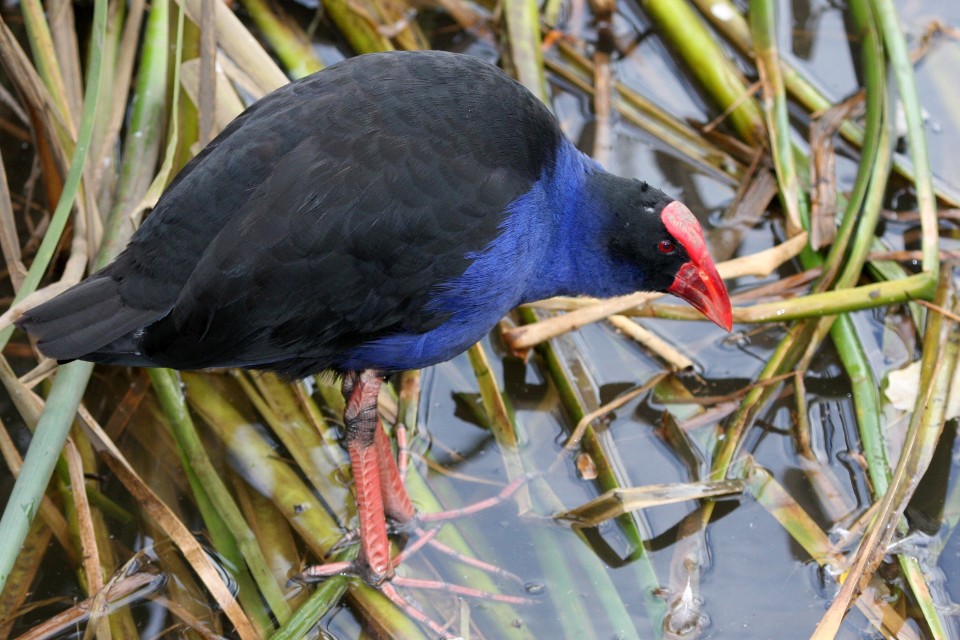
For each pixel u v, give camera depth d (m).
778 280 10.68
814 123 11.54
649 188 8.40
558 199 8.12
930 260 9.80
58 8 10.76
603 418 9.78
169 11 10.83
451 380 10.08
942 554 8.70
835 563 8.55
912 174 11.34
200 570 8.15
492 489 9.26
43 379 9.30
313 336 7.46
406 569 8.61
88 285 7.27
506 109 7.66
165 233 7.19
